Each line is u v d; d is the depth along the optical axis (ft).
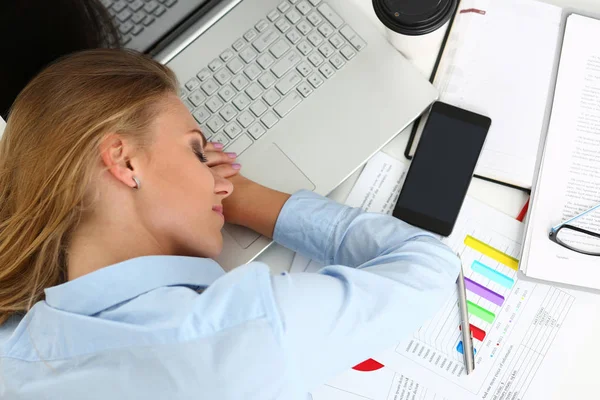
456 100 2.40
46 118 1.63
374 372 2.21
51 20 2.11
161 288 1.55
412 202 2.29
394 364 2.21
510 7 2.46
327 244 2.17
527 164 2.32
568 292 2.24
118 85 1.64
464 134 2.33
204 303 1.43
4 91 2.10
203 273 1.70
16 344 1.60
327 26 2.43
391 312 1.76
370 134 2.33
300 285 1.55
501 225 2.31
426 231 2.19
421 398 2.18
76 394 1.50
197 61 2.46
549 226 2.26
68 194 1.55
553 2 2.50
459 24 2.47
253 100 2.39
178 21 2.45
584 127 2.33
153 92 1.69
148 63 1.78
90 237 1.63
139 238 1.67
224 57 2.45
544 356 2.19
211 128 2.38
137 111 1.63
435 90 2.34
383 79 2.36
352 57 2.39
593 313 2.21
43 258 1.64
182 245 1.78
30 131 1.65
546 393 2.16
